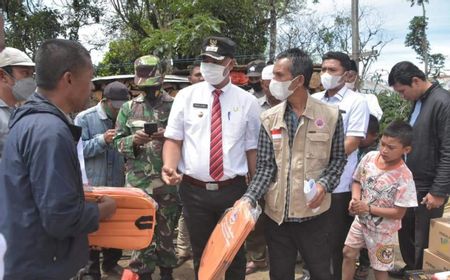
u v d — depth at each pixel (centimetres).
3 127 259
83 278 371
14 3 1309
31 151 162
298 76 248
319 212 257
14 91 266
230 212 246
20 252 165
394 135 290
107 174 376
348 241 327
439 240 298
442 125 321
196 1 1089
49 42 177
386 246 306
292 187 256
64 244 177
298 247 270
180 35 981
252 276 407
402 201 299
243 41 1200
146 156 347
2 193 166
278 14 1268
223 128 281
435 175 333
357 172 323
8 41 1265
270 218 269
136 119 348
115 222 210
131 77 756
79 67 177
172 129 288
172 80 750
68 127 175
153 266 353
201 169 279
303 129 256
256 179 260
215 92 285
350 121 322
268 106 405
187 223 295
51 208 158
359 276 382
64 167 163
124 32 1577
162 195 353
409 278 282
